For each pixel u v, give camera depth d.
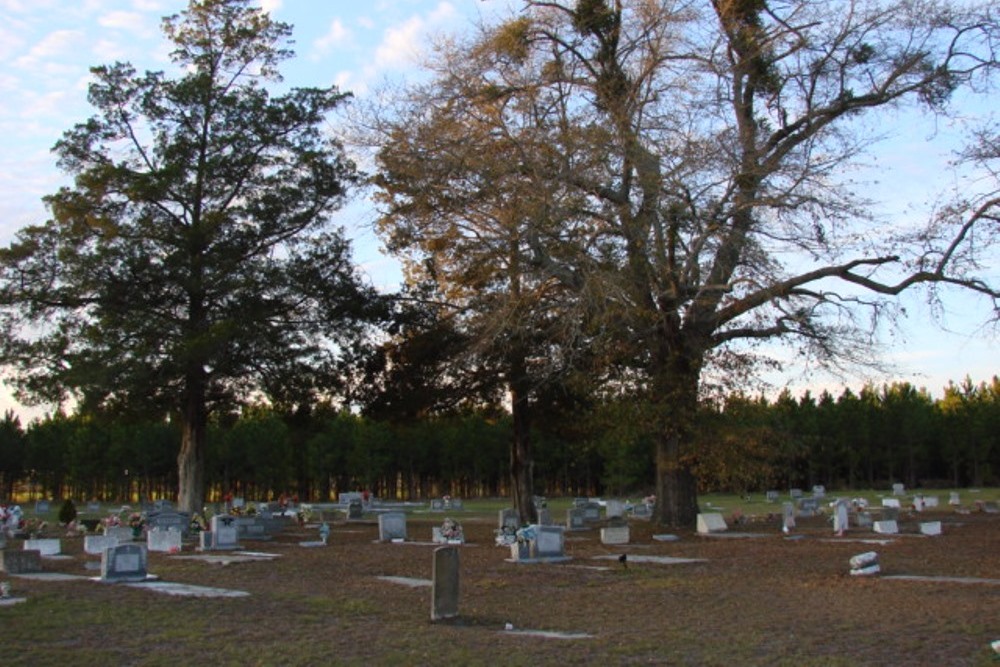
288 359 36.62
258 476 83.69
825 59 28.84
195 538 29.17
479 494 99.56
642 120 27.08
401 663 10.02
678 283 27.48
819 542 26.03
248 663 9.98
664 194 26.30
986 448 93.31
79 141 36.41
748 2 28.58
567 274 27.42
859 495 71.88
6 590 14.76
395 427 40.91
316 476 86.69
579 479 100.25
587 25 28.89
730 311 28.61
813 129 29.19
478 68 28.61
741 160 26.77
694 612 13.99
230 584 17.22
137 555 17.61
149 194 34.81
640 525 32.00
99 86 36.06
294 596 15.39
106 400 35.66
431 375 36.94
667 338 28.89
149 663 9.95
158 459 81.56
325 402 40.53
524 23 28.61
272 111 37.41
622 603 15.02
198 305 35.91
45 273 34.41
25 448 85.69
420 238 31.14
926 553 22.33
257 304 36.00
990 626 12.12
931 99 28.98
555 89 28.62
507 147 27.53
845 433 90.31
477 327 31.20
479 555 23.27
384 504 68.50
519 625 12.85
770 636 11.78
